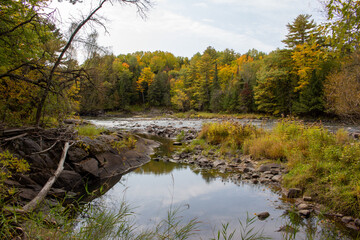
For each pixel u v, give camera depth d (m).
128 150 10.04
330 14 2.57
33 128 6.89
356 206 4.62
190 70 67.69
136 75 79.69
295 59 35.81
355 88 9.17
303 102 34.94
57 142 7.15
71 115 8.32
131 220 4.52
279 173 7.25
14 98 7.50
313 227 4.21
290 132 9.98
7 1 4.30
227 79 62.00
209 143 12.31
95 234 3.06
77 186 6.75
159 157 10.76
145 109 67.81
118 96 60.12
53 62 7.00
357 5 2.40
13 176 5.46
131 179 7.58
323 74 32.72
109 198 5.88
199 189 6.47
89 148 7.93
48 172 6.25
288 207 5.16
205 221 4.53
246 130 11.66
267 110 41.38
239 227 4.27
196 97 61.78
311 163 6.46
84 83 7.42
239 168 8.52
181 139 15.52
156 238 3.62
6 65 5.43
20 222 3.06
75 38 6.78
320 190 5.50
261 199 5.65
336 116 31.48
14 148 6.12
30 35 5.02
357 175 5.29
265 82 39.66
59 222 3.25
